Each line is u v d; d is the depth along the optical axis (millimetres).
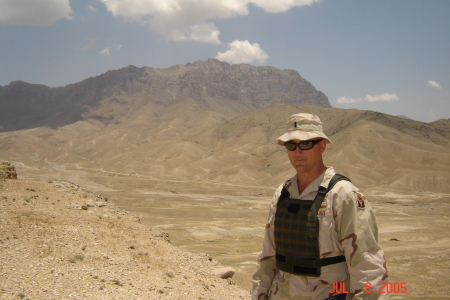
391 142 191375
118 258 11055
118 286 9031
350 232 2492
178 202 103375
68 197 15031
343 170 157625
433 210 100750
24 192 14352
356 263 2459
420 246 56188
